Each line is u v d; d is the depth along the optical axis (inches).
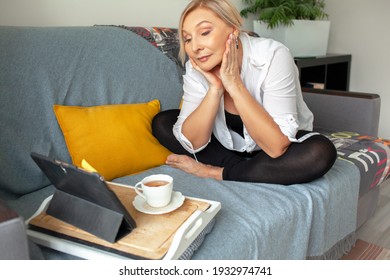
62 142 48.0
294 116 48.8
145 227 32.1
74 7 63.9
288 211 41.9
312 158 45.1
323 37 101.5
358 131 71.7
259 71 49.7
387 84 112.3
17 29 46.5
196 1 44.7
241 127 55.0
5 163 42.9
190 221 32.2
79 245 31.4
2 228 23.7
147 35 63.1
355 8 114.0
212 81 48.1
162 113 58.0
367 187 58.6
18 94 44.6
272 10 92.0
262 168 47.2
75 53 50.9
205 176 50.5
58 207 34.5
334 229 51.1
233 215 39.2
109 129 50.2
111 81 55.0
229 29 45.1
